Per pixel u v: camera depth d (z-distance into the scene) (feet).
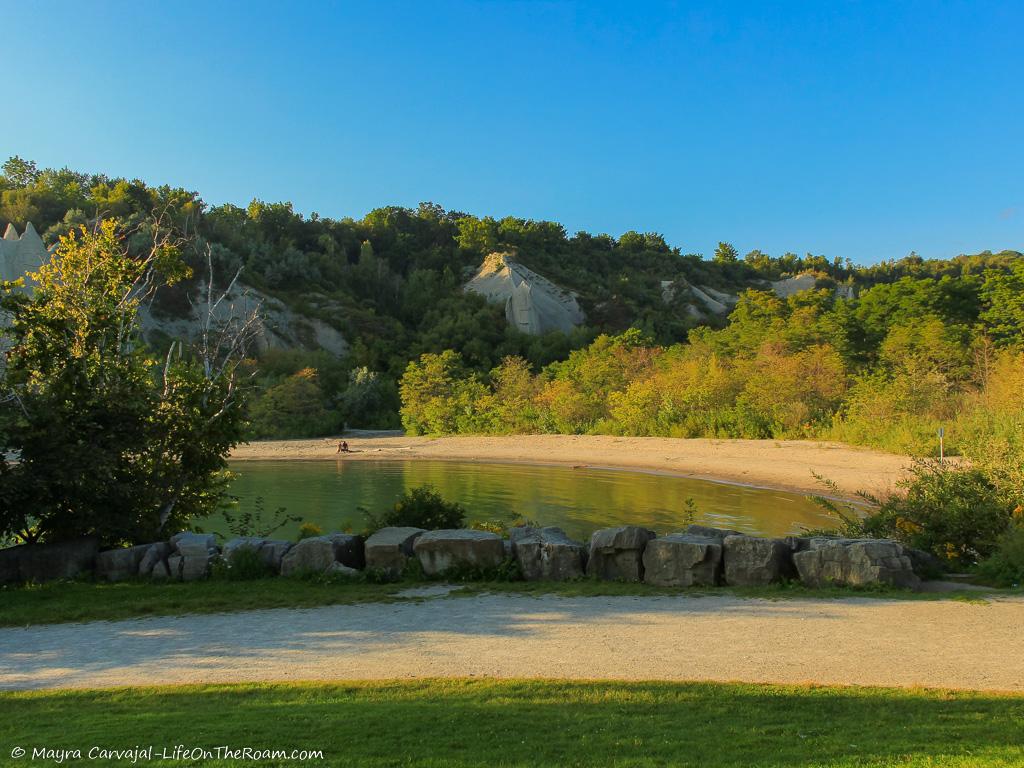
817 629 27.04
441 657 24.56
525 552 38.22
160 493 46.32
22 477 38.22
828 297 225.56
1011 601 30.89
